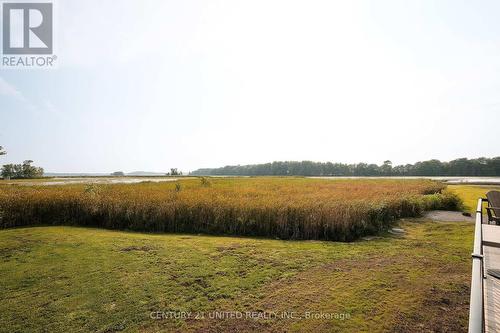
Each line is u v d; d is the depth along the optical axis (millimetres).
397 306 4434
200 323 4047
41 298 4766
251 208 10289
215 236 9492
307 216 9562
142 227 10469
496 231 6188
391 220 11930
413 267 6180
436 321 3980
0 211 10812
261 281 5473
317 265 6352
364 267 6215
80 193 13828
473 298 1722
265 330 3850
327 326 3906
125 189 19750
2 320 4109
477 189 26812
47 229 10258
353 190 21500
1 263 6418
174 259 6688
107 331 3857
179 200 11914
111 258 6734
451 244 8156
